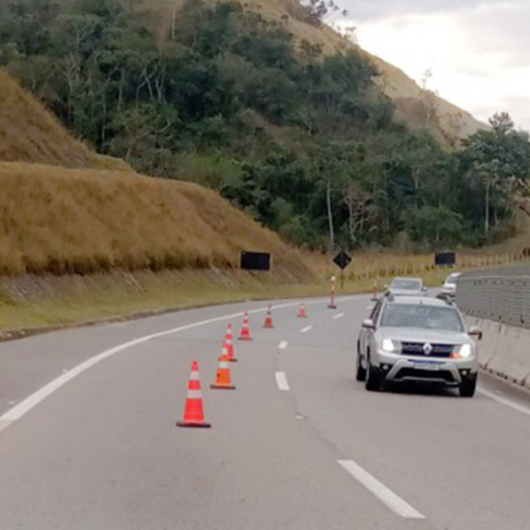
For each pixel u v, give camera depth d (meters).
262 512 9.34
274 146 116.62
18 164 55.06
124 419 14.82
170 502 9.64
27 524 8.59
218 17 135.38
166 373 21.27
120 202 60.75
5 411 15.30
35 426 13.96
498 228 126.19
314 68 137.62
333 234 107.25
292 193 109.19
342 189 109.12
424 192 121.25
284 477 11.06
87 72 112.88
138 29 123.06
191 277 63.62
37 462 11.44
